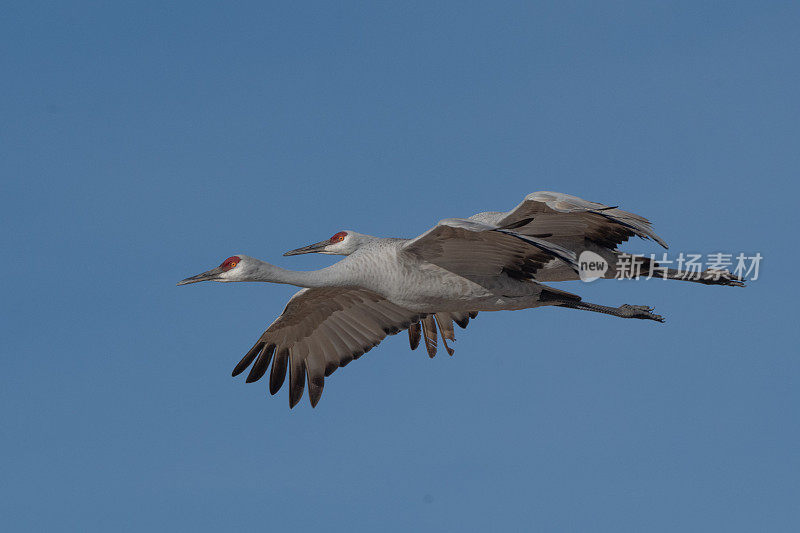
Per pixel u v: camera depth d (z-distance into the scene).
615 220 15.30
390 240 15.36
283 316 16.53
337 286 15.31
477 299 15.23
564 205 14.61
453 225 13.58
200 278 15.55
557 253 13.33
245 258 15.50
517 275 15.21
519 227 14.93
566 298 15.87
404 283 15.03
